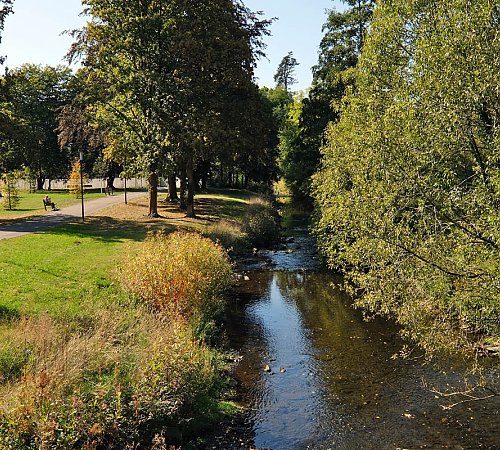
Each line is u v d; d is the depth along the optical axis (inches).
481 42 352.5
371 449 341.7
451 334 360.5
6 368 343.3
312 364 497.0
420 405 405.4
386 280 385.1
